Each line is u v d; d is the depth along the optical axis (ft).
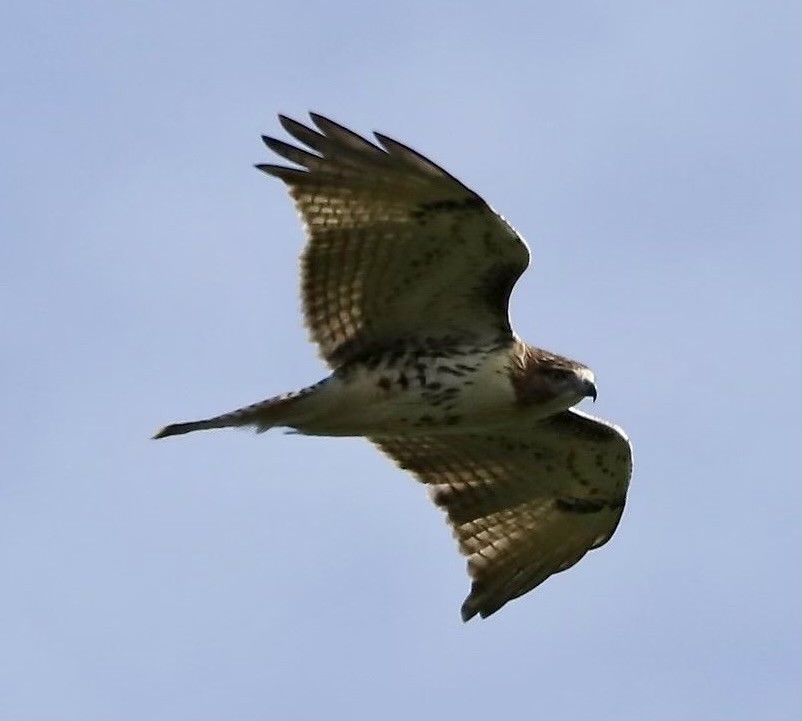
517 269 54.24
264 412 55.47
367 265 55.01
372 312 56.03
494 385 56.59
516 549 64.80
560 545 64.80
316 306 56.03
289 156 53.31
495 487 64.23
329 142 52.54
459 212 52.80
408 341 56.65
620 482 62.85
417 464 64.34
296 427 56.75
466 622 63.98
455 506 64.75
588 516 64.08
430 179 52.16
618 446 61.72
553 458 62.69
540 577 64.95
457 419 57.26
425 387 56.18
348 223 54.24
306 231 54.75
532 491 63.98
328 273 55.36
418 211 53.26
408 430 57.47
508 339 56.80
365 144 52.13
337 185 53.52
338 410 56.34
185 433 55.26
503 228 52.90
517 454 62.85
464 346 56.49
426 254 54.34
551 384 57.36
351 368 56.34
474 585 64.44
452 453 63.57
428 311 55.98
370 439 64.08
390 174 52.60
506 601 64.54
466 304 55.72
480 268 54.44
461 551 64.64
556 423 61.05
